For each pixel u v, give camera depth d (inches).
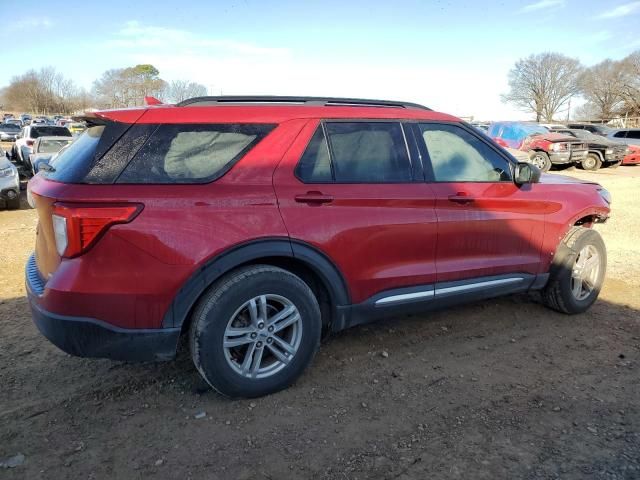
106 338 110.3
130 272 109.0
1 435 110.3
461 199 147.1
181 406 122.6
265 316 121.6
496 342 161.2
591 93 2940.5
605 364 147.1
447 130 153.4
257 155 122.6
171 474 99.4
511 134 926.4
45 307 110.1
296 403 124.4
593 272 184.4
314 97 139.1
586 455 105.7
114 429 113.4
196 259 112.2
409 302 143.8
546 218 167.5
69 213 105.2
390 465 102.3
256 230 117.8
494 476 99.3
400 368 143.1
